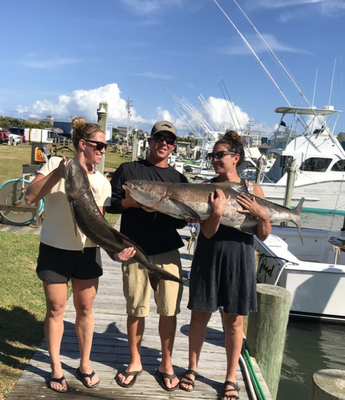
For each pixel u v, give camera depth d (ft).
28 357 10.86
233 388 9.70
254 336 11.89
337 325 18.39
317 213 55.16
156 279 8.86
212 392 9.89
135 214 9.56
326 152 55.31
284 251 19.93
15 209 27.35
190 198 8.84
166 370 10.03
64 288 8.98
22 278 16.98
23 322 13.06
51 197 8.75
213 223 8.78
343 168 55.06
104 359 11.02
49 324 9.19
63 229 8.73
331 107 55.26
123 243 8.55
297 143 56.34
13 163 67.77
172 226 9.68
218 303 9.50
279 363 12.23
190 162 103.76
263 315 11.74
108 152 132.36
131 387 9.77
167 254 9.62
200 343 10.01
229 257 9.21
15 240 23.02
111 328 13.16
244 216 9.03
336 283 18.07
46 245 8.80
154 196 8.72
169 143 9.59
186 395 9.70
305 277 18.01
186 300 16.80
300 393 13.96
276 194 54.65
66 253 8.79
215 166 9.61
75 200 8.09
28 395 9.13
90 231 8.26
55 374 9.42
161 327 9.85
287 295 11.84
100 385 9.75
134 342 9.98
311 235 24.76
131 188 8.70
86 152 8.75
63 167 8.26
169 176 9.82
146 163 9.89
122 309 14.89
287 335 17.74
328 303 18.16
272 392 12.23
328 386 7.89
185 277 19.85
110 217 34.09
